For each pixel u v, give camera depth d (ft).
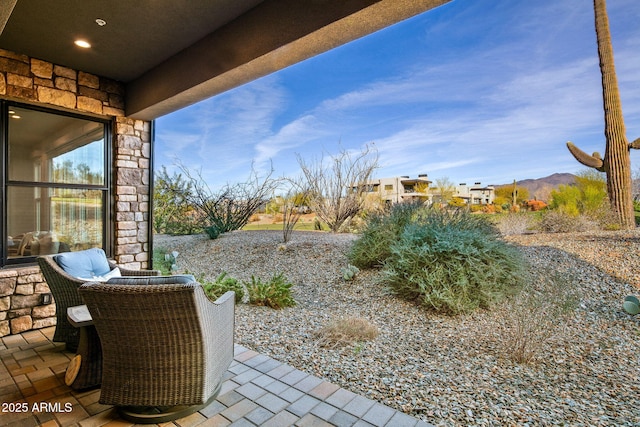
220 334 6.91
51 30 9.75
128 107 13.80
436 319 11.51
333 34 7.50
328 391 7.40
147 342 5.80
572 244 13.70
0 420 6.31
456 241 12.23
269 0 8.34
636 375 7.71
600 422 6.20
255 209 27.48
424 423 6.25
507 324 10.55
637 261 11.64
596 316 10.20
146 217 14.71
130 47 10.81
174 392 6.00
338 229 24.77
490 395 7.19
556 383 7.58
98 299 5.56
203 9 8.73
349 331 10.48
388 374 8.20
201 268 20.79
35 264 11.71
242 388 7.50
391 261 14.67
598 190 13.96
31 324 11.22
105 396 6.11
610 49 13.34
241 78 9.95
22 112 11.66
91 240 13.30
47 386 7.59
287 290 13.91
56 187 12.42
